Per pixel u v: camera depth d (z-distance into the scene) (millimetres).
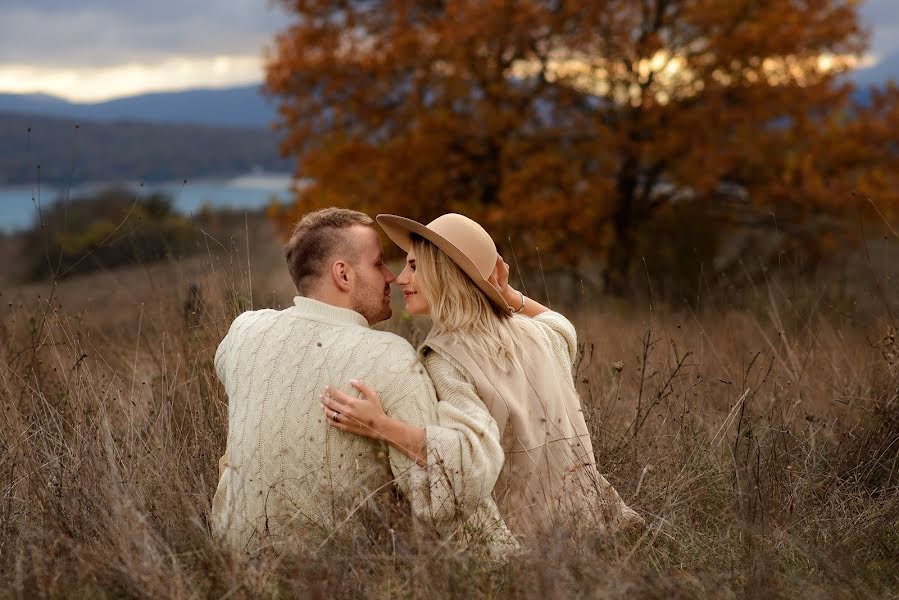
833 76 13125
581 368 4609
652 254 12805
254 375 2787
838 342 4820
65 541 2650
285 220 13531
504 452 2795
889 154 13320
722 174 13461
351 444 2693
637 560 2715
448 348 2811
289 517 2709
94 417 3479
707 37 13203
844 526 3020
